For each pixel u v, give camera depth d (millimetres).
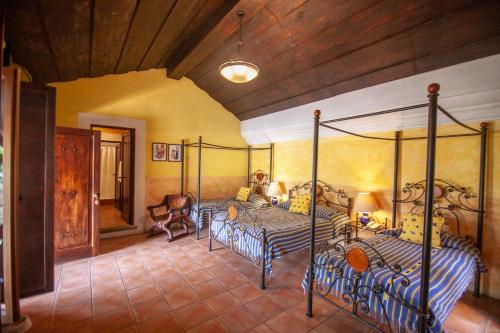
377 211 3365
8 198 1347
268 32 2939
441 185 2895
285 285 2725
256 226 3145
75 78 3830
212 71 4320
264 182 5457
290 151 4879
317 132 2219
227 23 2771
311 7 2443
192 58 3693
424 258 1440
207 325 2053
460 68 2459
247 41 3199
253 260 2984
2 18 1336
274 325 2068
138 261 3293
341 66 3049
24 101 2289
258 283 2756
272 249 2756
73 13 2072
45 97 2371
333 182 4078
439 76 2602
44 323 2031
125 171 4977
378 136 3498
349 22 2459
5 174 1341
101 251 3633
